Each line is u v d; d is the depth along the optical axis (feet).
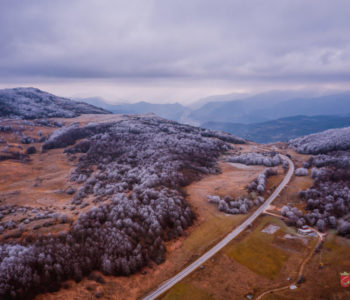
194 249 236.84
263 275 198.90
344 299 166.30
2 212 280.10
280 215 292.40
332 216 265.54
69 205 308.81
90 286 181.16
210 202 326.03
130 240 220.64
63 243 207.51
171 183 354.54
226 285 190.90
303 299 170.81
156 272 205.16
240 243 243.19
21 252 183.73
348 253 214.90
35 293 167.02
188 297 180.96
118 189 328.90
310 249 226.99
